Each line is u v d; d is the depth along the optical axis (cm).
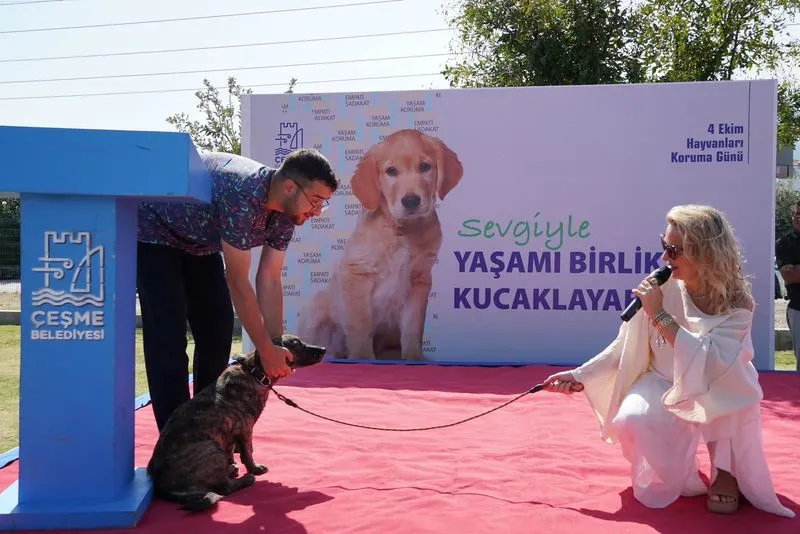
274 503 370
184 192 333
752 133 848
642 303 370
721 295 363
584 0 1720
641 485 374
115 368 352
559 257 878
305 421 553
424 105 888
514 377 759
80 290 348
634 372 394
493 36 1845
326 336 904
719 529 342
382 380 747
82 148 334
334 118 899
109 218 347
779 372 786
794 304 816
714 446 366
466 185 885
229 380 398
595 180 871
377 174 895
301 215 389
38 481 349
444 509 365
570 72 1762
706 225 360
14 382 920
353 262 898
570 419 564
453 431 530
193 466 374
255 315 385
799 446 489
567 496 386
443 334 893
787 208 2153
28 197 343
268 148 912
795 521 350
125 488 367
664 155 861
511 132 879
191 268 459
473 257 888
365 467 439
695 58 1794
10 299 1761
